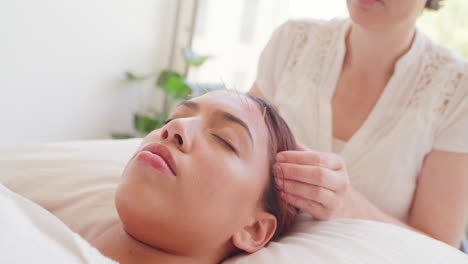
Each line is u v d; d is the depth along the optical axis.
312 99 1.12
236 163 0.67
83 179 0.86
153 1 2.38
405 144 1.00
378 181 1.02
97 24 2.14
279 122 0.80
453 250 0.73
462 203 0.94
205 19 2.41
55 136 2.16
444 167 0.97
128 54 2.37
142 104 2.58
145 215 0.61
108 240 0.68
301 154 0.74
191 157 0.64
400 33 0.97
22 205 0.54
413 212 1.01
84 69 2.17
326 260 0.63
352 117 1.08
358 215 0.85
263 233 0.72
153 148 0.64
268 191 0.73
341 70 1.10
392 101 1.03
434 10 1.04
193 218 0.63
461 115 0.97
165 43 2.54
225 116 0.70
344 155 1.04
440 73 1.01
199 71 2.46
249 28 2.28
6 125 1.95
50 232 0.52
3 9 1.77
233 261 0.67
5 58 1.84
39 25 1.92
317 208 0.76
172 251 0.66
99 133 2.39
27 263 0.44
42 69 1.99
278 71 1.21
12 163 0.88
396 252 0.67
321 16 2.05
